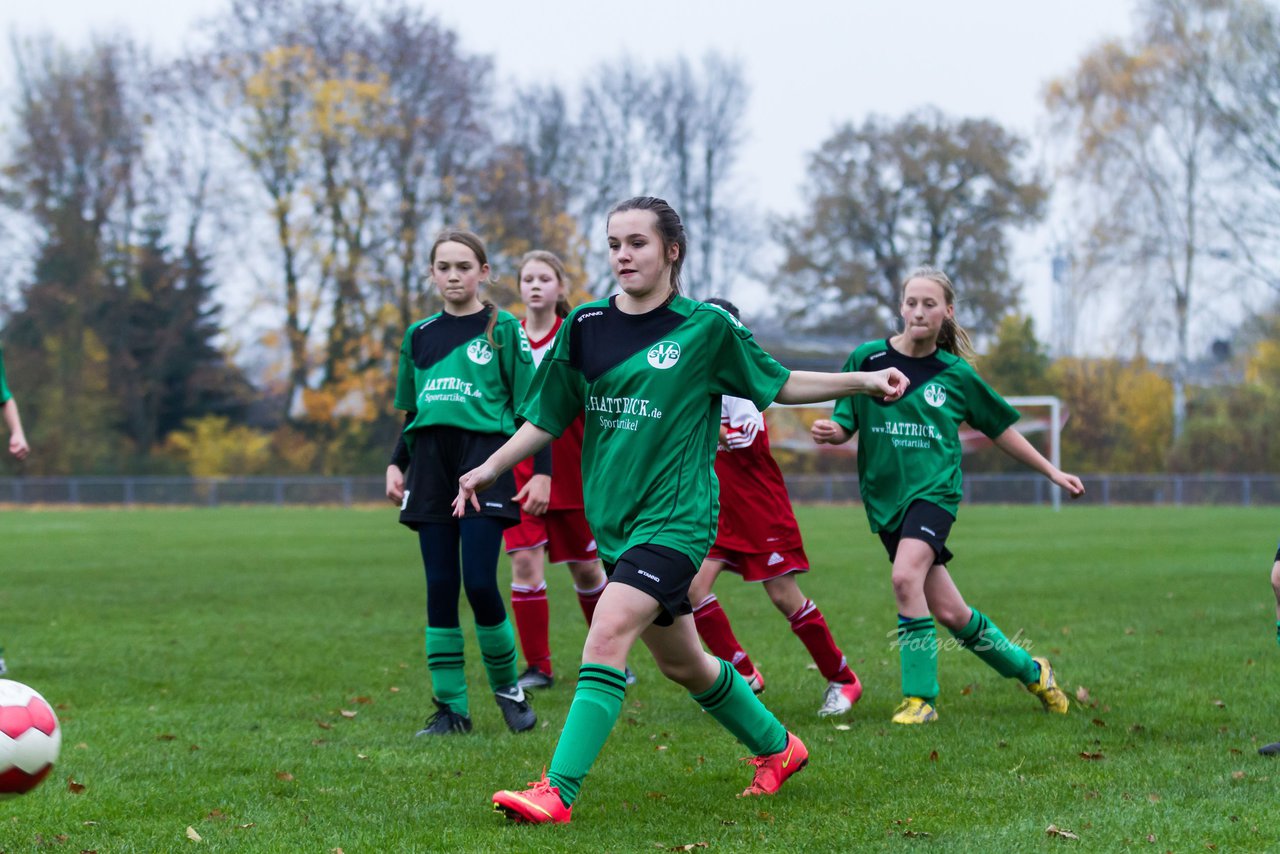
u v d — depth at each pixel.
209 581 15.25
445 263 6.36
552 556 8.04
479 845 4.20
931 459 6.63
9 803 4.82
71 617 11.55
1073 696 7.03
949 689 7.46
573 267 48.19
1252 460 46.56
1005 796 4.82
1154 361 50.19
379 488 46.34
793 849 4.14
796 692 7.48
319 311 46.38
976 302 56.00
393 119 45.09
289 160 44.97
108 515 37.31
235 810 4.76
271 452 49.38
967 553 19.05
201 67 45.78
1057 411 43.97
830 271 57.69
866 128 56.91
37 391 48.97
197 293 52.25
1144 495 45.44
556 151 51.75
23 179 48.53
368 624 11.09
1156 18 46.47
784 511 6.94
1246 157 44.94
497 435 6.25
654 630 4.52
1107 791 4.87
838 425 6.79
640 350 4.53
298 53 45.12
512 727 6.37
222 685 7.84
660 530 4.43
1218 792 4.81
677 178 53.78
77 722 6.56
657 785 5.12
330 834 4.39
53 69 48.91
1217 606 11.84
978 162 55.31
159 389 52.22
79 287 49.62
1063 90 47.91
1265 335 47.09
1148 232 47.34
